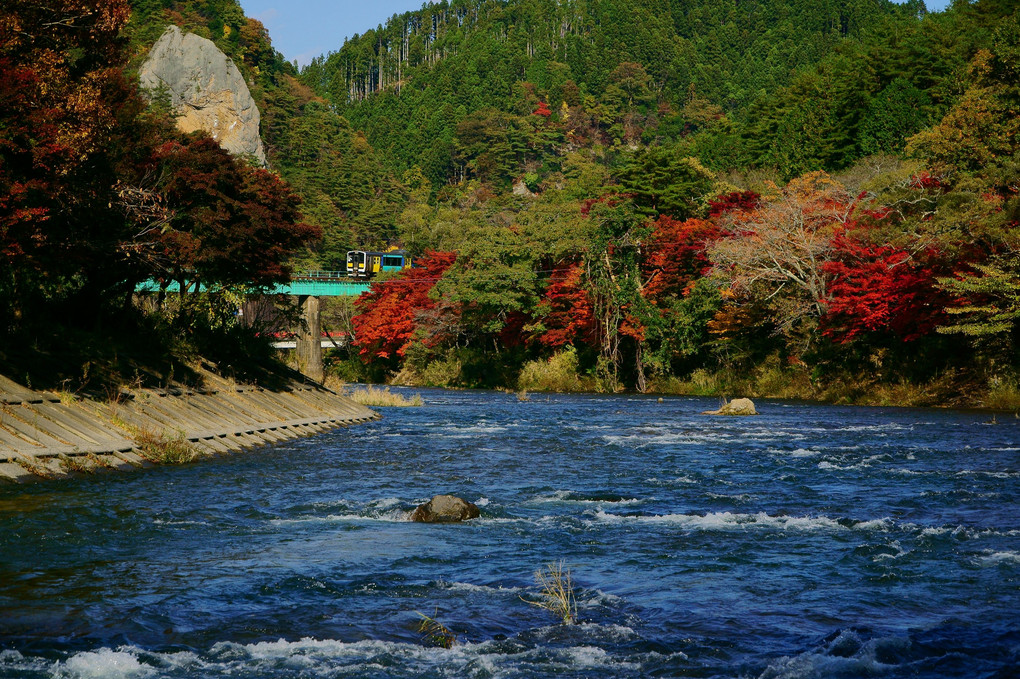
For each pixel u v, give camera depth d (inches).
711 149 5359.3
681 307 2871.6
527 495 749.9
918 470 890.1
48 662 335.6
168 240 1359.5
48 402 859.4
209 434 1037.8
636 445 1179.9
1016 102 1998.0
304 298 3508.9
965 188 1924.2
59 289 1202.0
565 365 3171.8
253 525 603.5
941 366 2033.7
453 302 3528.5
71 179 955.3
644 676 329.1
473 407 2142.0
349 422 1603.1
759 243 2428.6
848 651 348.8
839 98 4188.0
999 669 327.9
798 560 506.3
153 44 6825.8
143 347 1314.0
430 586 447.5
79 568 473.1
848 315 2197.3
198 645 359.6
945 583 452.4
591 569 486.6
